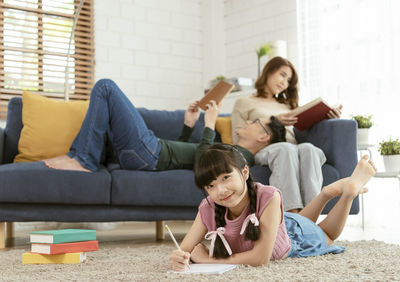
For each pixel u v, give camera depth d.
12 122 2.84
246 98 3.00
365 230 2.99
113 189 2.42
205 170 1.32
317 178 2.38
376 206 3.56
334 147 2.65
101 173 2.42
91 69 4.33
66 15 4.19
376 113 3.65
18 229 3.70
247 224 1.42
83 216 2.39
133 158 2.55
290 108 3.08
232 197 1.34
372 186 3.59
